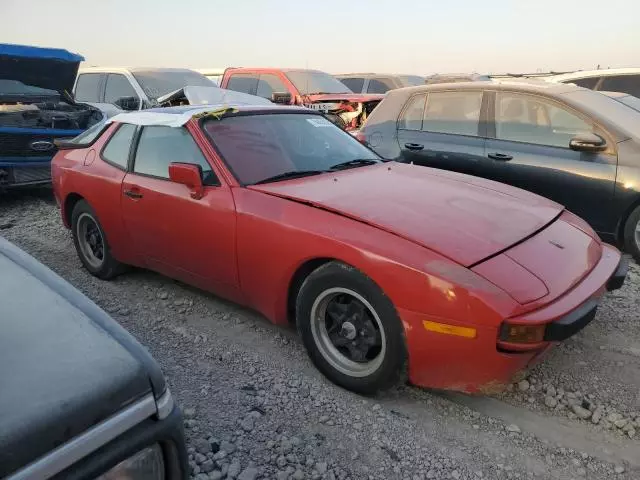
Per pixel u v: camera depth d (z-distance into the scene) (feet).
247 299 11.32
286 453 8.25
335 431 8.78
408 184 11.66
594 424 9.01
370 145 20.93
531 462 8.14
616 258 10.36
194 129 12.16
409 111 20.38
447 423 9.03
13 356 4.46
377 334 9.20
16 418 3.86
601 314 12.86
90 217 15.02
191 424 8.90
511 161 17.52
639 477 7.83
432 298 8.23
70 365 4.47
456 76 48.75
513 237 9.43
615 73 30.99
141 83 33.14
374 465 8.04
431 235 9.00
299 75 36.40
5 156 24.07
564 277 8.87
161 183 12.40
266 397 9.66
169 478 4.82
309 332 10.07
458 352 8.24
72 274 15.98
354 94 35.83
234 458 8.13
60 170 15.56
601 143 15.97
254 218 10.42
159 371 4.86
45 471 3.86
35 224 21.67
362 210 9.77
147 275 15.67
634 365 10.66
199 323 12.59
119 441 4.36
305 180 11.60
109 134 14.53
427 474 7.88
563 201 16.76
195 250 11.81
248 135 12.53
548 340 8.07
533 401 9.64
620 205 15.85
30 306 5.17
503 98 18.15
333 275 9.30
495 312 7.87
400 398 9.69
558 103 17.10
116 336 5.00
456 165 18.75
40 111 26.50
